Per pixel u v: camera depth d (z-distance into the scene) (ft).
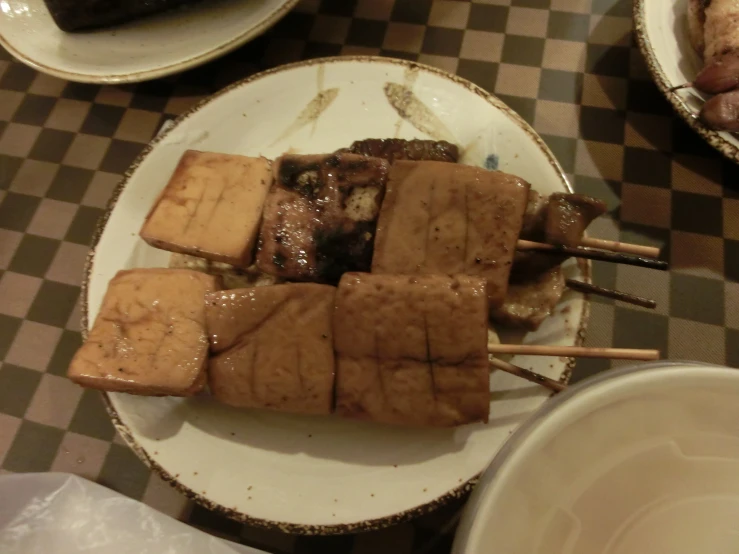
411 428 0.74
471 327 0.66
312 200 0.77
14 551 0.71
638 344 0.82
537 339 0.77
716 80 0.81
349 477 0.72
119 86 1.07
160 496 0.79
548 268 0.77
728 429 0.42
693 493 0.44
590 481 0.43
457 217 0.72
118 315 0.74
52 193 1.00
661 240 0.87
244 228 0.77
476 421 0.68
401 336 0.67
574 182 0.92
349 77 0.93
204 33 0.93
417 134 0.90
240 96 0.92
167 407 0.77
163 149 0.89
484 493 0.41
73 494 0.74
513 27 1.04
